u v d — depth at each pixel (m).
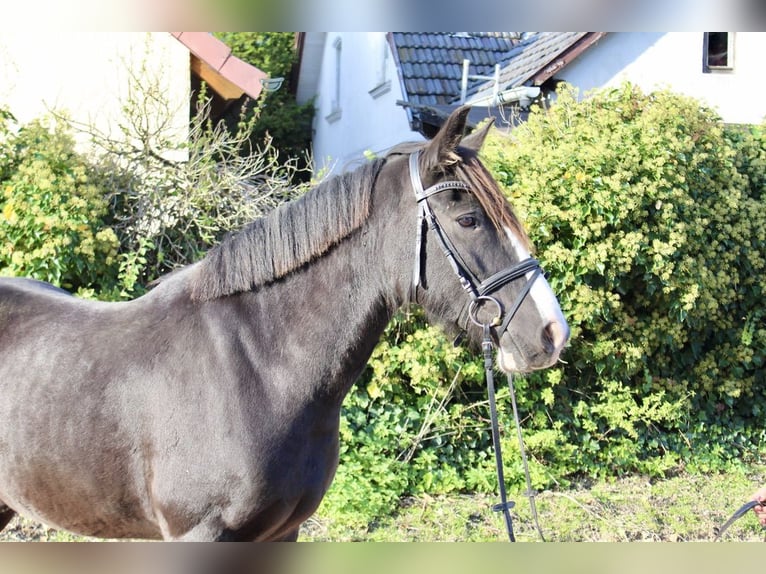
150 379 2.66
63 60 7.81
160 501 2.59
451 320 2.69
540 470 5.79
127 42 7.92
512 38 14.13
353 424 5.55
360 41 15.11
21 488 2.84
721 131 6.76
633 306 6.39
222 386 2.58
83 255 5.38
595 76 11.69
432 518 5.20
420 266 2.66
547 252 5.73
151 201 6.02
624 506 5.57
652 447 6.45
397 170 2.76
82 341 2.85
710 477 6.38
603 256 5.75
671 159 6.08
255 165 6.61
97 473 2.68
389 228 2.70
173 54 8.04
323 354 2.66
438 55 13.23
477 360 5.69
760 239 6.73
